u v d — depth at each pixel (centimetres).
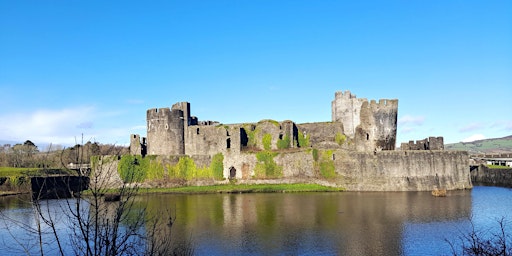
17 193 8125
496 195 7469
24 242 4175
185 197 7656
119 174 8962
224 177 9306
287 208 6228
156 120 10188
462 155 8581
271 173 9006
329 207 6250
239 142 9338
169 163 9412
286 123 9738
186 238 4434
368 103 9419
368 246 4147
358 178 8344
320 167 8662
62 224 4650
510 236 4334
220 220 5397
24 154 11912
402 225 4991
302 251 4019
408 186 8231
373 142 9300
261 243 4297
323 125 9812
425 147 9181
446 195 7512
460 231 4631
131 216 5266
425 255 3834
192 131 9988
